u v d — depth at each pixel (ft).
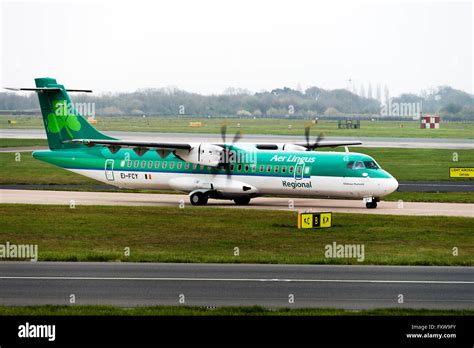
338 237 380.99
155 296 247.29
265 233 392.88
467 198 580.30
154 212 475.31
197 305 234.79
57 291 253.85
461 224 424.87
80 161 570.05
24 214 460.14
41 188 650.84
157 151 530.68
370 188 491.31
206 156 522.47
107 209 487.61
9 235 385.50
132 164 555.69
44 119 578.66
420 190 641.40
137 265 303.48
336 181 498.69
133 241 368.68
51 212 470.39
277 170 513.04
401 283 270.05
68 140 547.90
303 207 513.86
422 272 292.40
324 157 507.71
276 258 319.68
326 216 413.80
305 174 505.25
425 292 255.91
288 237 380.37
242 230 402.72
